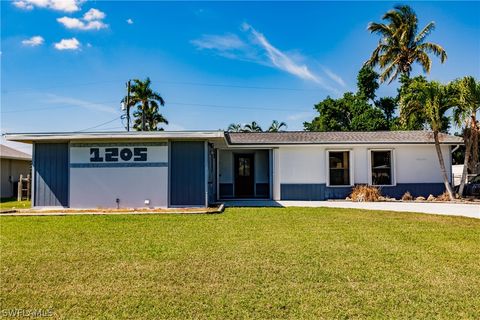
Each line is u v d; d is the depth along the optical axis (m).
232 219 9.02
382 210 10.98
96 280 4.29
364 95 30.28
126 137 11.12
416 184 15.27
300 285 4.09
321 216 9.54
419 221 8.70
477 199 14.41
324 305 3.52
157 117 38.47
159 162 11.64
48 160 11.75
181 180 11.61
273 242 6.30
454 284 4.12
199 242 6.31
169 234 7.07
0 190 19.84
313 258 5.23
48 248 5.89
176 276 4.42
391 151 15.28
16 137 11.09
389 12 27.28
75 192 11.62
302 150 15.36
